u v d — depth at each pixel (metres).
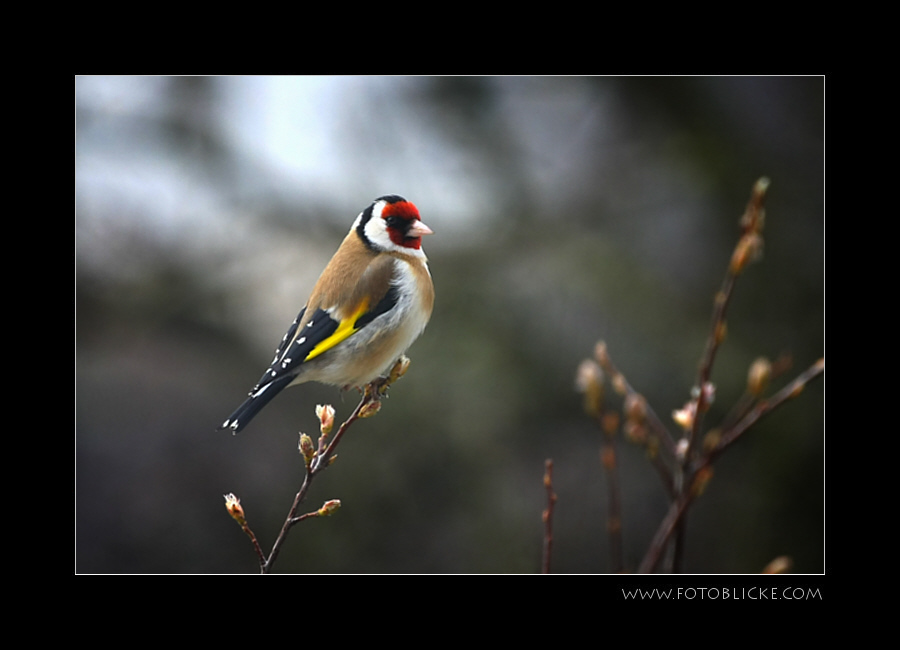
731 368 11.12
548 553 5.02
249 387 12.73
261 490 11.38
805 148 12.30
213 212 14.38
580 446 11.48
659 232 12.70
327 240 14.15
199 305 13.65
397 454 11.37
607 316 11.81
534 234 13.07
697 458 4.90
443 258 12.83
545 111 14.66
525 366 11.60
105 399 11.87
